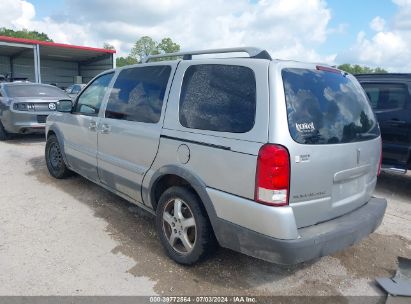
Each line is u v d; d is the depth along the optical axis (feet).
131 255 11.58
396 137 19.16
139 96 12.64
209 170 9.68
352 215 10.27
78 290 9.68
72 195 16.88
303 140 8.73
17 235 12.64
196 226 10.27
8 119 29.17
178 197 10.77
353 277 11.01
